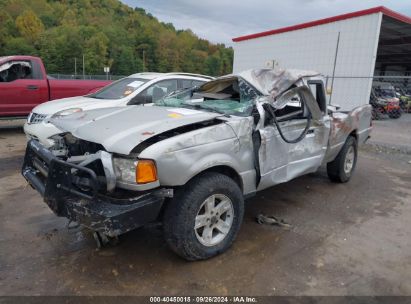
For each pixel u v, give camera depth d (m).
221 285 2.85
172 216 2.95
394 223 4.16
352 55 15.66
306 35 17.62
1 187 5.00
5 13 77.62
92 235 3.62
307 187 5.38
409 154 8.38
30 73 8.72
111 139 2.89
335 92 16.53
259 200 4.75
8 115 8.48
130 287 2.79
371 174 6.34
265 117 3.65
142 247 3.41
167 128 3.00
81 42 80.44
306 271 3.07
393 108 15.55
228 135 3.22
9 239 3.51
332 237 3.73
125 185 2.77
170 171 2.80
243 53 21.61
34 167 3.48
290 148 3.96
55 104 6.56
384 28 18.44
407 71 35.53
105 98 6.78
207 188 3.02
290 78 3.90
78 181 2.81
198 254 3.08
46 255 3.23
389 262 3.28
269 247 3.47
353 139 5.52
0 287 2.75
